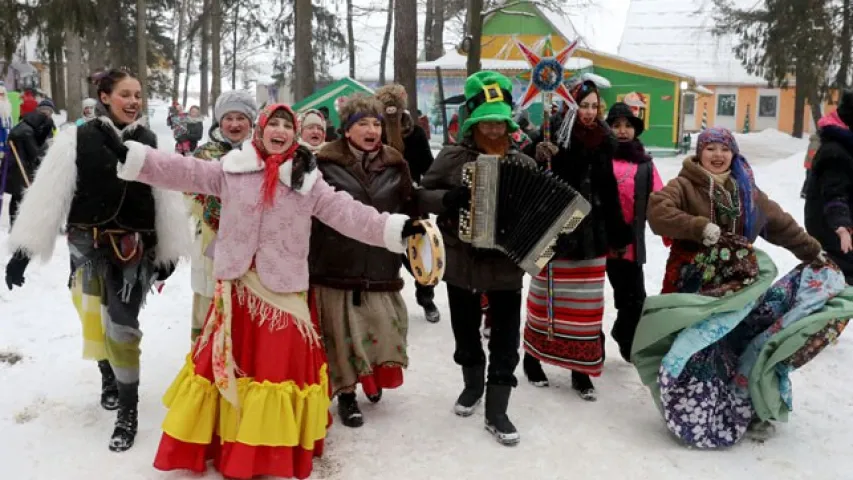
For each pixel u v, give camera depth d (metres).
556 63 4.93
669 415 4.47
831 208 5.66
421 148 6.84
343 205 3.98
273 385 3.80
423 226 3.78
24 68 36.44
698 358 4.49
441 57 28.08
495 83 4.50
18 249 4.06
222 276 3.85
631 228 5.64
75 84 26.69
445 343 6.37
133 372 4.28
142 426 4.52
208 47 46.62
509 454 4.38
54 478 3.90
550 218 4.15
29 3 23.28
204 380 3.85
